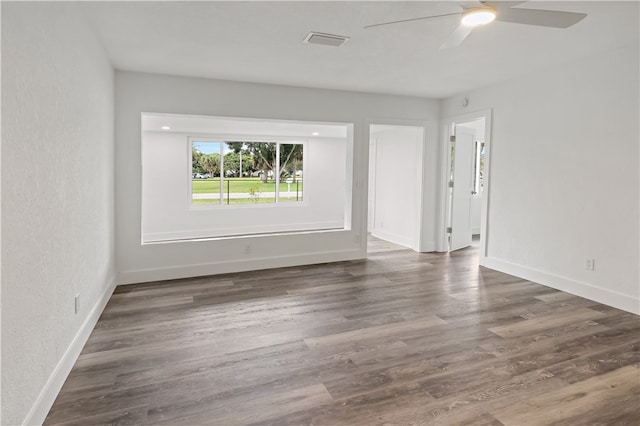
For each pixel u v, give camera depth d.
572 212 3.94
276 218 8.63
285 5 2.59
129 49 3.46
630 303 3.44
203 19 2.82
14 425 1.58
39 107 1.85
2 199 1.47
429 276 4.64
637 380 2.32
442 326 3.13
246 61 3.83
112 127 3.96
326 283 4.33
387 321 3.23
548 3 2.55
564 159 4.00
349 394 2.16
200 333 2.96
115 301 3.67
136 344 2.75
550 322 3.22
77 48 2.51
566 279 4.02
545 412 2.00
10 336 1.54
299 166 8.88
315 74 4.32
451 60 3.82
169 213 7.74
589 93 3.73
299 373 2.38
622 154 3.47
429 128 5.83
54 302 2.06
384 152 7.27
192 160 7.96
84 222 2.71
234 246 4.79
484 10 2.18
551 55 3.68
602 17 2.77
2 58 1.47
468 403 2.08
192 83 4.40
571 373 2.40
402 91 5.25
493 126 4.86
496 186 4.86
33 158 1.77
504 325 3.15
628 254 3.46
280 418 1.94
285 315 3.35
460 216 6.29
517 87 4.51
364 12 2.70
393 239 6.96
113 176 4.04
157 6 2.60
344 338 2.89
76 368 2.40
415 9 2.64
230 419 1.93
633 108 3.38
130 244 4.28
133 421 1.90
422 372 2.40
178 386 2.22
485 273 4.77
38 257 1.83
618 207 3.52
